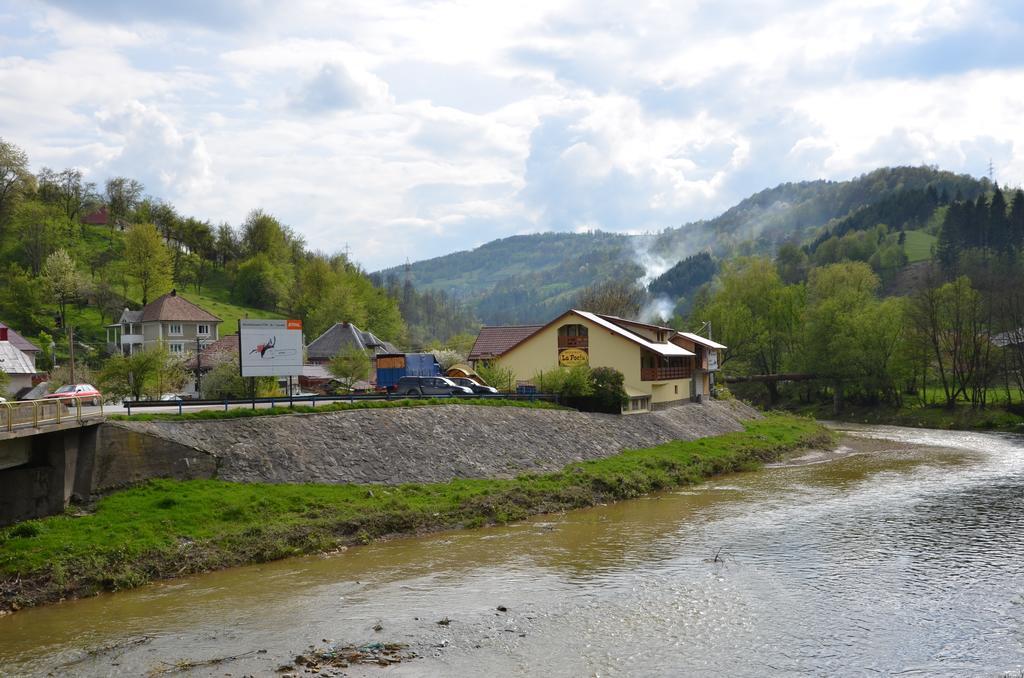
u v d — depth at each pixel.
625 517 40.00
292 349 49.09
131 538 30.64
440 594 27.47
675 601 26.58
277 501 36.12
